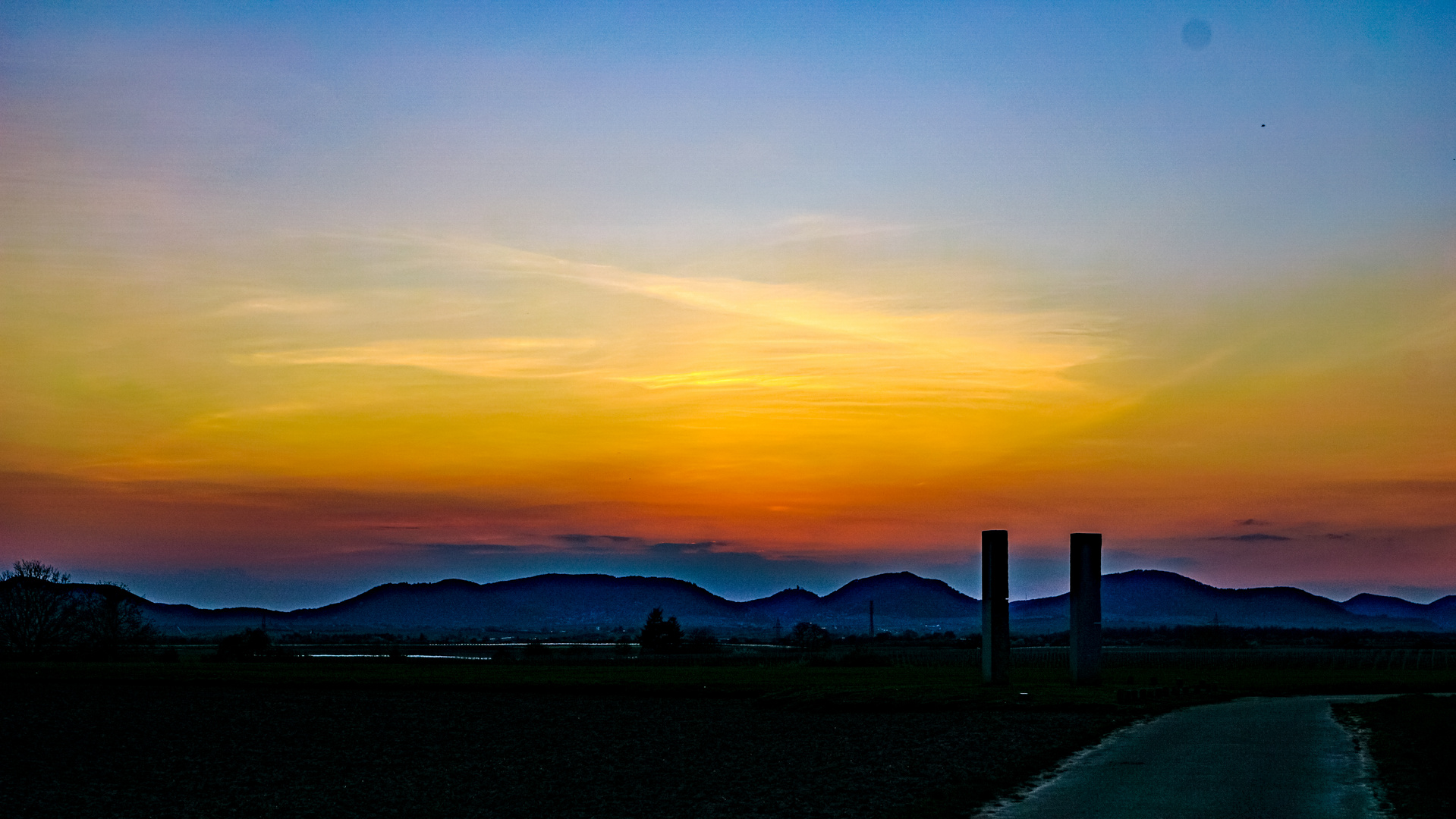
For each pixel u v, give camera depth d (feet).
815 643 628.69
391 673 303.27
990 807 77.25
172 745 144.97
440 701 210.18
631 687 231.09
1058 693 182.70
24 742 150.00
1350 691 202.90
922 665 351.46
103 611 485.15
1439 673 271.28
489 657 480.64
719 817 78.33
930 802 80.02
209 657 456.04
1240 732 123.34
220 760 128.77
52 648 468.34
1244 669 299.17
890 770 99.96
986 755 108.88
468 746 137.18
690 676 282.15
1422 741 110.52
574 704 200.54
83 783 111.65
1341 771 90.89
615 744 134.62
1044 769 96.12
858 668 333.21
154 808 95.09
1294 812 72.69
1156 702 168.04
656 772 107.14
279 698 220.64
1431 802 75.82
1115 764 97.30
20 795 104.06
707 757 118.42
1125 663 338.54
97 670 323.98
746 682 250.37
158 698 224.12
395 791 100.83
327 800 96.58
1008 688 199.21
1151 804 76.59
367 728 163.02
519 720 170.40
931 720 151.94
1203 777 88.53
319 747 140.36
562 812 84.89
